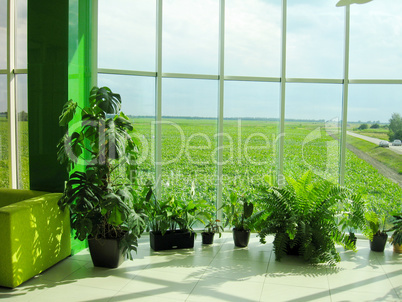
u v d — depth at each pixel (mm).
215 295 3174
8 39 4488
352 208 4285
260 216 4402
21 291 3229
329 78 4953
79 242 4379
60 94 4031
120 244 3781
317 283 3457
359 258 4191
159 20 4793
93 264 3920
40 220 3574
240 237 4547
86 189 3633
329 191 4234
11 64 4543
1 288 3275
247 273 3709
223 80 4965
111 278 3553
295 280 3527
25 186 4719
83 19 4309
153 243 4430
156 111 4926
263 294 3201
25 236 3355
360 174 5004
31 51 4055
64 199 3688
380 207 5004
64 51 3990
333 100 4984
